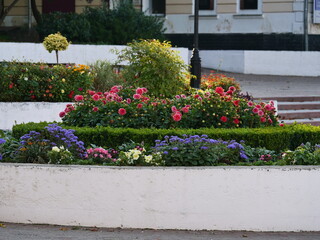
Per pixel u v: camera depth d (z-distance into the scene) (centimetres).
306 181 859
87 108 1184
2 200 865
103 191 848
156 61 1631
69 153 902
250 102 1223
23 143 938
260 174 851
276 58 2691
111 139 1059
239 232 849
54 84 1606
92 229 841
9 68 1606
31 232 817
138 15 2667
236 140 1083
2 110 1529
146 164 875
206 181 845
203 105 1180
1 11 2759
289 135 1120
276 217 857
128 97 1290
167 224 849
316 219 863
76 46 2308
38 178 855
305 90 2148
